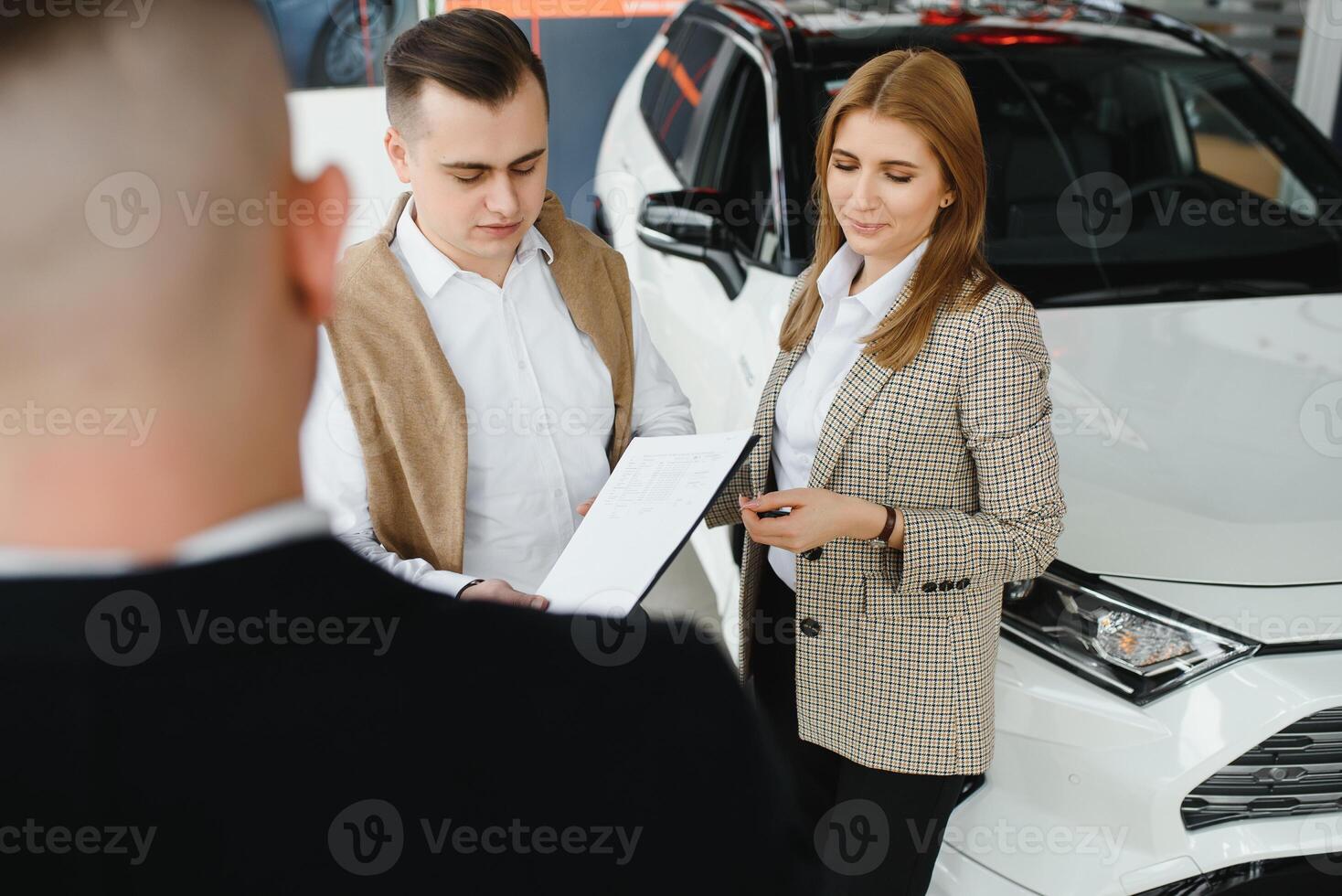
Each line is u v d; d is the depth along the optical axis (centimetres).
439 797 33
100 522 26
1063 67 265
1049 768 149
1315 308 219
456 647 33
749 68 274
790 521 123
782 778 37
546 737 34
